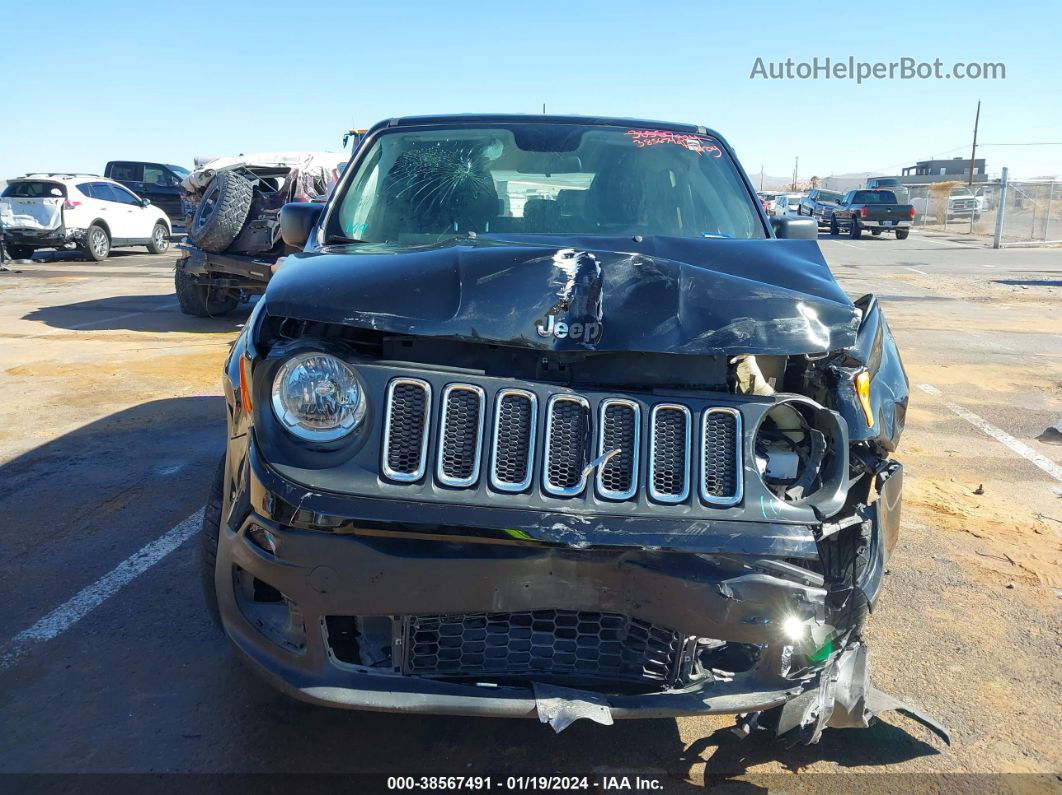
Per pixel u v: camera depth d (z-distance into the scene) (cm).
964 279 1738
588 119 418
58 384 746
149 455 560
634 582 229
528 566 226
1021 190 3197
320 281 251
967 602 385
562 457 231
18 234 1800
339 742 281
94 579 390
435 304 240
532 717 228
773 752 282
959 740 289
